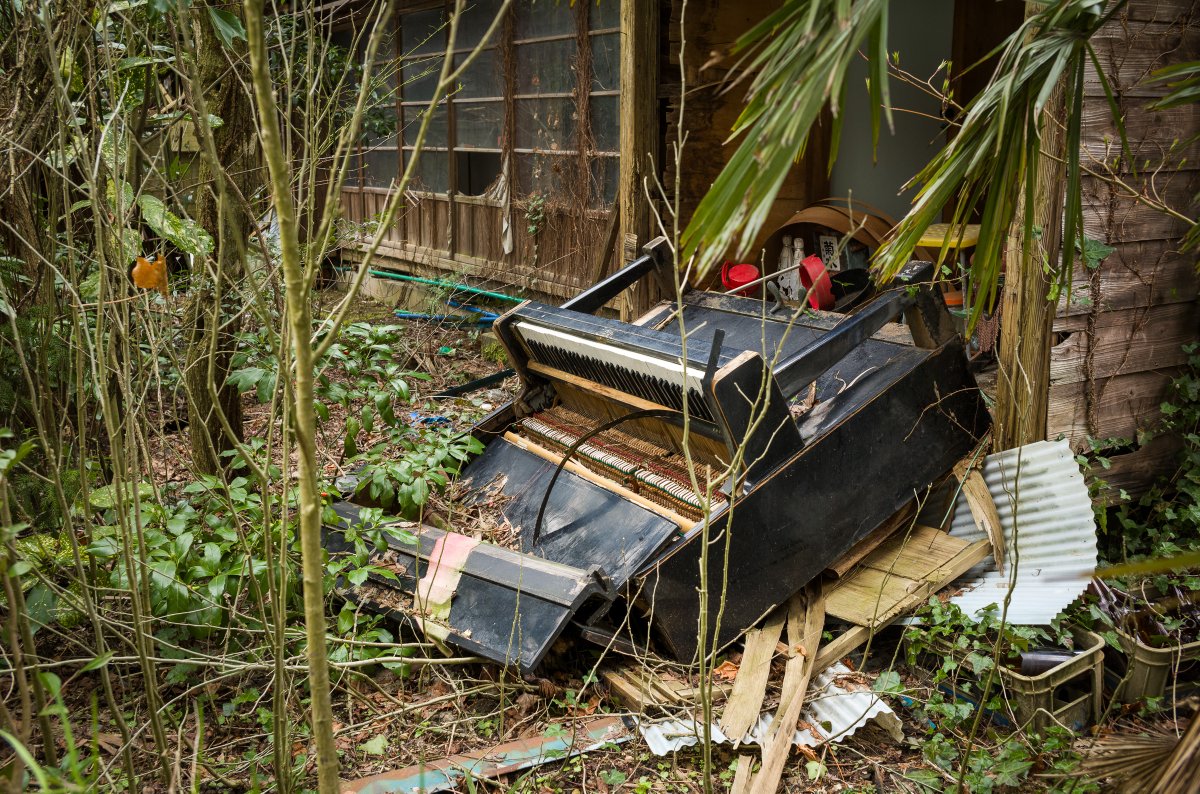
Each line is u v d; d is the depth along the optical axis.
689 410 3.38
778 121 1.60
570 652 3.30
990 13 6.36
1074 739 2.92
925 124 6.68
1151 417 4.07
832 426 3.35
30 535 2.86
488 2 7.66
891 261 2.55
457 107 8.23
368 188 9.87
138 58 2.78
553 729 2.98
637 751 2.91
